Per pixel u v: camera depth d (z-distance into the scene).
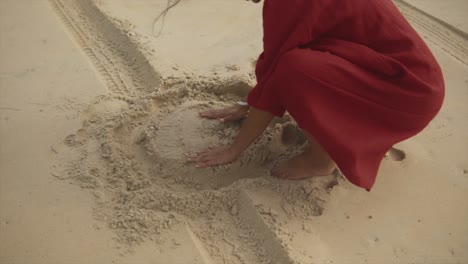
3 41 3.01
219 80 2.62
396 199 2.12
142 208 2.01
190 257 1.86
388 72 1.75
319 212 2.03
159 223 1.95
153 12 3.40
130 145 2.30
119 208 2.02
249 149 2.20
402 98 1.76
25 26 3.17
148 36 3.09
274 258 1.85
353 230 1.97
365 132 1.81
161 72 2.74
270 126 2.38
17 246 1.86
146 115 2.45
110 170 2.18
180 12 3.43
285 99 1.79
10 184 2.10
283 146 2.33
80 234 1.92
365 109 1.79
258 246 1.90
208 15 3.43
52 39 3.06
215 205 2.02
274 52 1.82
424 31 3.36
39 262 1.81
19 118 2.45
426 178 2.23
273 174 2.12
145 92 2.65
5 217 1.96
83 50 2.99
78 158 2.23
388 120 1.84
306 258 1.82
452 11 3.56
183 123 2.31
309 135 2.04
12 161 2.21
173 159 2.14
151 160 2.21
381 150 1.88
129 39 3.02
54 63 2.85
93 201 2.05
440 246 1.94
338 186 2.13
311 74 1.69
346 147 1.78
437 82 1.82
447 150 2.39
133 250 1.87
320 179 2.14
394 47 1.79
